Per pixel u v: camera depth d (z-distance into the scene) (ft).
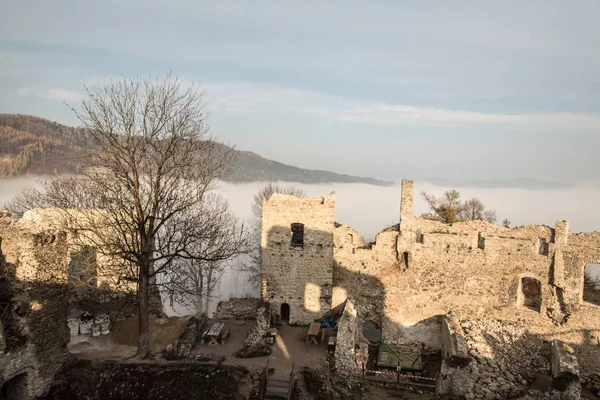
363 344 108.78
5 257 84.33
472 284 116.06
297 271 117.80
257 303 128.47
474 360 93.81
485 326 112.37
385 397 91.09
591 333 107.04
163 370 90.53
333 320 117.80
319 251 116.67
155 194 95.76
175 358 96.63
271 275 118.93
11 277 83.82
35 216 102.42
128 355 97.86
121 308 114.52
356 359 100.42
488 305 115.55
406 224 116.78
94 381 88.94
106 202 97.60
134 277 100.78
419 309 117.91
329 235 116.06
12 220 87.15
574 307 108.99
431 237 116.47
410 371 101.40
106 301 112.37
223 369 91.86
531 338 110.52
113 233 107.14
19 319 82.07
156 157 96.48
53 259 88.43
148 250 94.94
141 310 96.48
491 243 114.42
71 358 93.04
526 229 112.68
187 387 87.76
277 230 117.70
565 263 109.40
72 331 108.68
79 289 110.63
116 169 93.66
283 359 100.01
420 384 95.91
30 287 83.41
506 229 113.60
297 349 104.94
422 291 117.60
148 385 88.28
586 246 107.34
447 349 104.63
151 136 94.73
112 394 87.35
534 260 112.06
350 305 110.22
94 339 106.73
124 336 108.17
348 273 120.57
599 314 106.73
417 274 117.60
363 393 91.91
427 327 117.70
